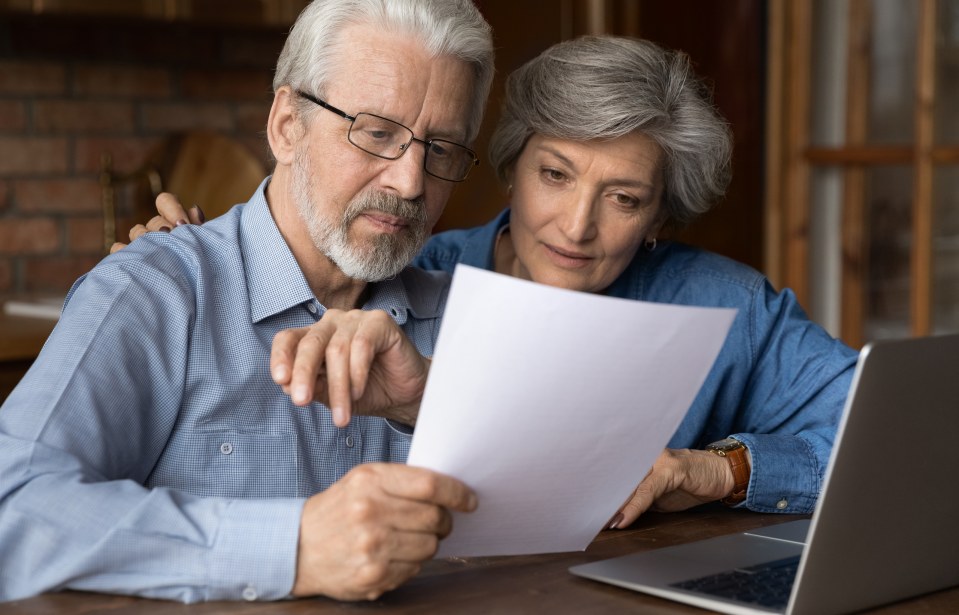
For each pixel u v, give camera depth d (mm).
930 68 2799
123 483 1049
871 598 1016
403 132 1366
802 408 1711
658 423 1054
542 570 1119
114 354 1209
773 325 1767
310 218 1402
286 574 983
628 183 1617
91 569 997
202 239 1420
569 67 1589
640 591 1047
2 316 2689
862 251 2988
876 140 2943
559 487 1060
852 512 956
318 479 1401
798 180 3135
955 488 1048
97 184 3551
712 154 1683
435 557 1100
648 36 3223
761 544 1217
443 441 974
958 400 1018
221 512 1010
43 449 1072
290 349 1064
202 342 1326
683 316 971
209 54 3668
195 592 992
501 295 913
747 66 3291
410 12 1344
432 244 1907
